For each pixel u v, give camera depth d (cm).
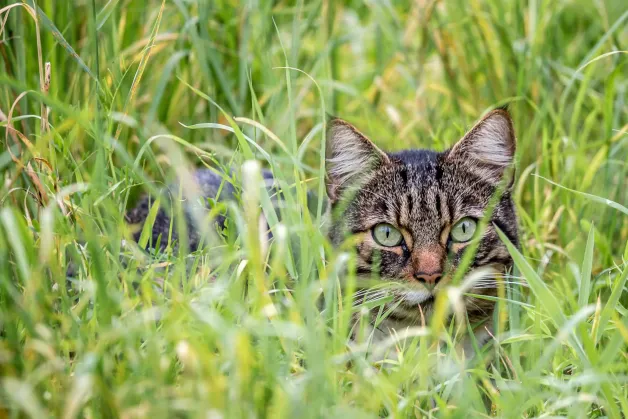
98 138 470
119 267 436
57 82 603
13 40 581
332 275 416
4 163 493
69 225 454
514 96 700
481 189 541
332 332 419
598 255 604
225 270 448
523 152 650
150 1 731
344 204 532
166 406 346
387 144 732
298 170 508
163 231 605
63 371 377
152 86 693
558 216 590
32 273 392
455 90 729
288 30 809
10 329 383
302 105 766
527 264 430
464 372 407
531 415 438
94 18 554
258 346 412
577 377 408
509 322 498
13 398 331
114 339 384
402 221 528
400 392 433
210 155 534
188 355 349
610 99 617
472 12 730
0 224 426
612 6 779
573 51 771
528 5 732
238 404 344
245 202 468
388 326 524
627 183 639
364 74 827
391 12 754
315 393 356
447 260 516
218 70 670
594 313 477
